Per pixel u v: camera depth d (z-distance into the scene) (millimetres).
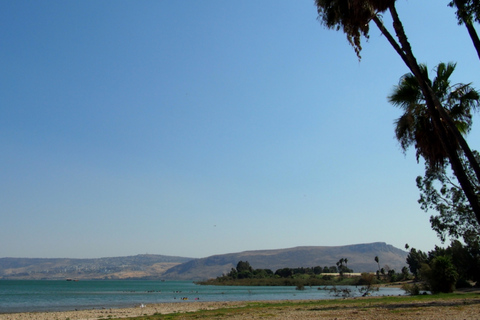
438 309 19484
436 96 18203
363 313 19438
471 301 24703
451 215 39438
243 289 146750
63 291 124250
